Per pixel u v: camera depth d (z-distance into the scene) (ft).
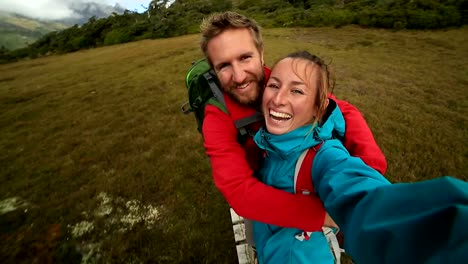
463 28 68.74
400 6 89.51
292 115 3.58
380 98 27.02
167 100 32.81
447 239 1.09
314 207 3.46
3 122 31.07
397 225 1.47
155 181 16.38
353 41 67.51
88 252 12.09
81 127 27.30
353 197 2.25
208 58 4.66
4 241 13.15
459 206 1.13
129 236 12.55
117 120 27.96
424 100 26.58
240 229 9.12
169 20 138.92
